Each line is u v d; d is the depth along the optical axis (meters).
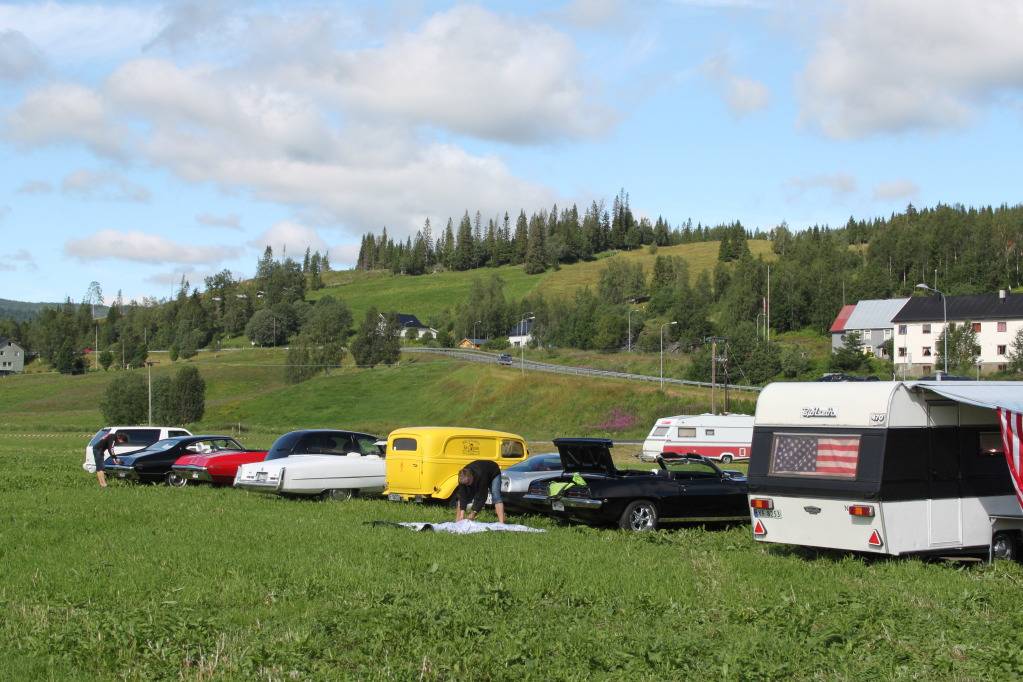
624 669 8.00
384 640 8.79
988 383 14.51
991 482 14.35
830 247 183.75
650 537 16.25
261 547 14.28
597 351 131.50
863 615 9.85
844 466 13.81
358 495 23.52
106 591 11.05
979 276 152.25
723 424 48.00
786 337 131.00
